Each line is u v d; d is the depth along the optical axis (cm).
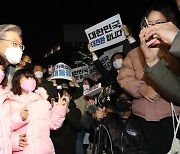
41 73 545
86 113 476
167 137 333
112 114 409
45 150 318
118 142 390
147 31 216
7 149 285
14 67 356
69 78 532
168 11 290
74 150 504
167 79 229
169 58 259
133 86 345
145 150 378
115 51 570
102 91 421
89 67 686
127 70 362
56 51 1359
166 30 197
